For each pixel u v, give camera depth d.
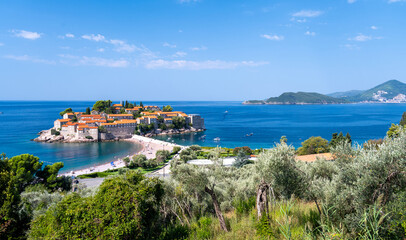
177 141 172.12
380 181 10.44
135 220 14.29
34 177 51.06
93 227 13.95
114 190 15.19
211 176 24.00
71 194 16.91
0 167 20.25
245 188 23.28
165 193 19.20
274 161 13.65
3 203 18.22
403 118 97.31
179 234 15.19
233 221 15.94
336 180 12.74
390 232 8.93
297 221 12.96
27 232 17.45
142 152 130.00
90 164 105.75
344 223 10.70
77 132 160.50
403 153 10.27
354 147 14.02
